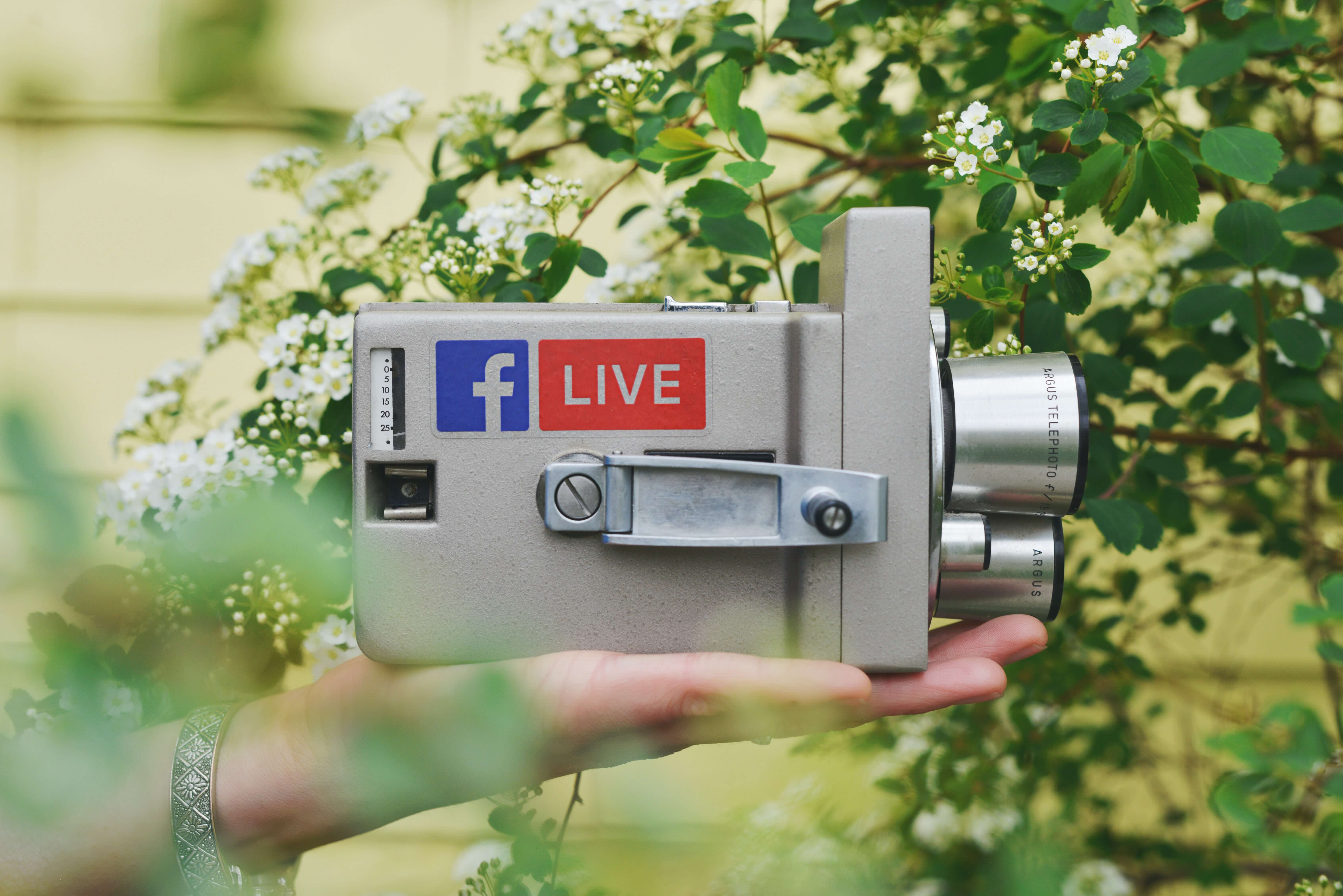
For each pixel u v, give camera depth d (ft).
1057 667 2.88
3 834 2.13
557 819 2.54
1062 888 2.00
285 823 2.23
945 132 2.39
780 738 2.27
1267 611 3.74
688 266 2.86
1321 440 2.76
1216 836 3.13
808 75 2.85
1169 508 2.65
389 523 2.24
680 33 2.66
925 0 2.66
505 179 2.64
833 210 2.64
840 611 2.24
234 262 2.56
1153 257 2.81
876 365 2.23
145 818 2.19
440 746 1.98
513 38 2.61
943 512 2.30
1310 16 2.73
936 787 2.77
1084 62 2.33
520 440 2.24
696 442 2.24
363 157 2.63
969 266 2.44
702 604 2.25
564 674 2.20
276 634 2.29
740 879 2.07
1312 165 2.77
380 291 2.56
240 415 2.50
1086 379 2.57
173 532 2.35
